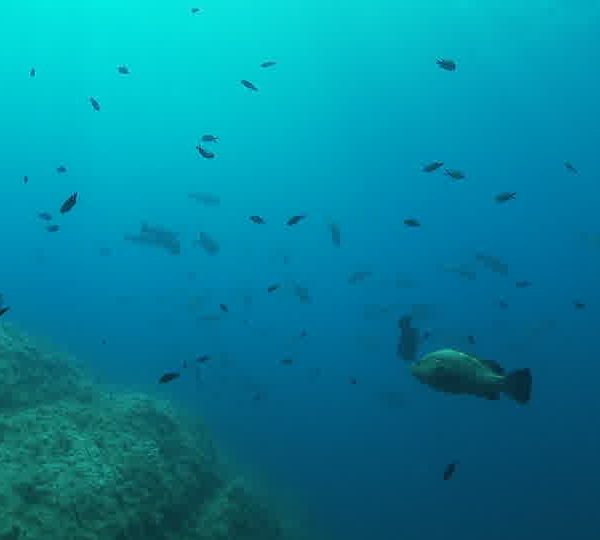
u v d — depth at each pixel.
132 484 8.47
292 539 13.92
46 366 12.47
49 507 7.13
